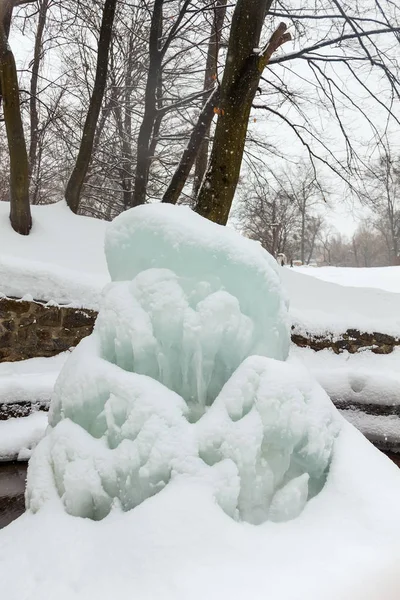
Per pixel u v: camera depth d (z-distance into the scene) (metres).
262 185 13.34
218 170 7.31
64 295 6.47
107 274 7.79
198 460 2.20
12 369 5.90
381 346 7.60
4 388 5.03
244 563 1.79
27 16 11.80
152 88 11.98
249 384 2.42
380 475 2.40
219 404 2.41
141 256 2.86
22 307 6.14
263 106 10.44
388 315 8.30
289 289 8.90
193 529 1.92
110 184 19.92
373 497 2.24
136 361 2.59
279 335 2.82
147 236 2.78
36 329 6.22
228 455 2.24
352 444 2.62
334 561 1.83
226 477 2.16
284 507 2.26
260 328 2.78
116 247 2.91
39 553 1.97
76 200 10.63
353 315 7.91
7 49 8.34
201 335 2.51
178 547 1.85
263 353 2.76
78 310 6.50
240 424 2.32
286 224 34.53
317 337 7.47
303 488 2.35
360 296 9.02
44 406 5.20
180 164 10.32
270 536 2.00
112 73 16.16
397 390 6.17
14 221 8.64
